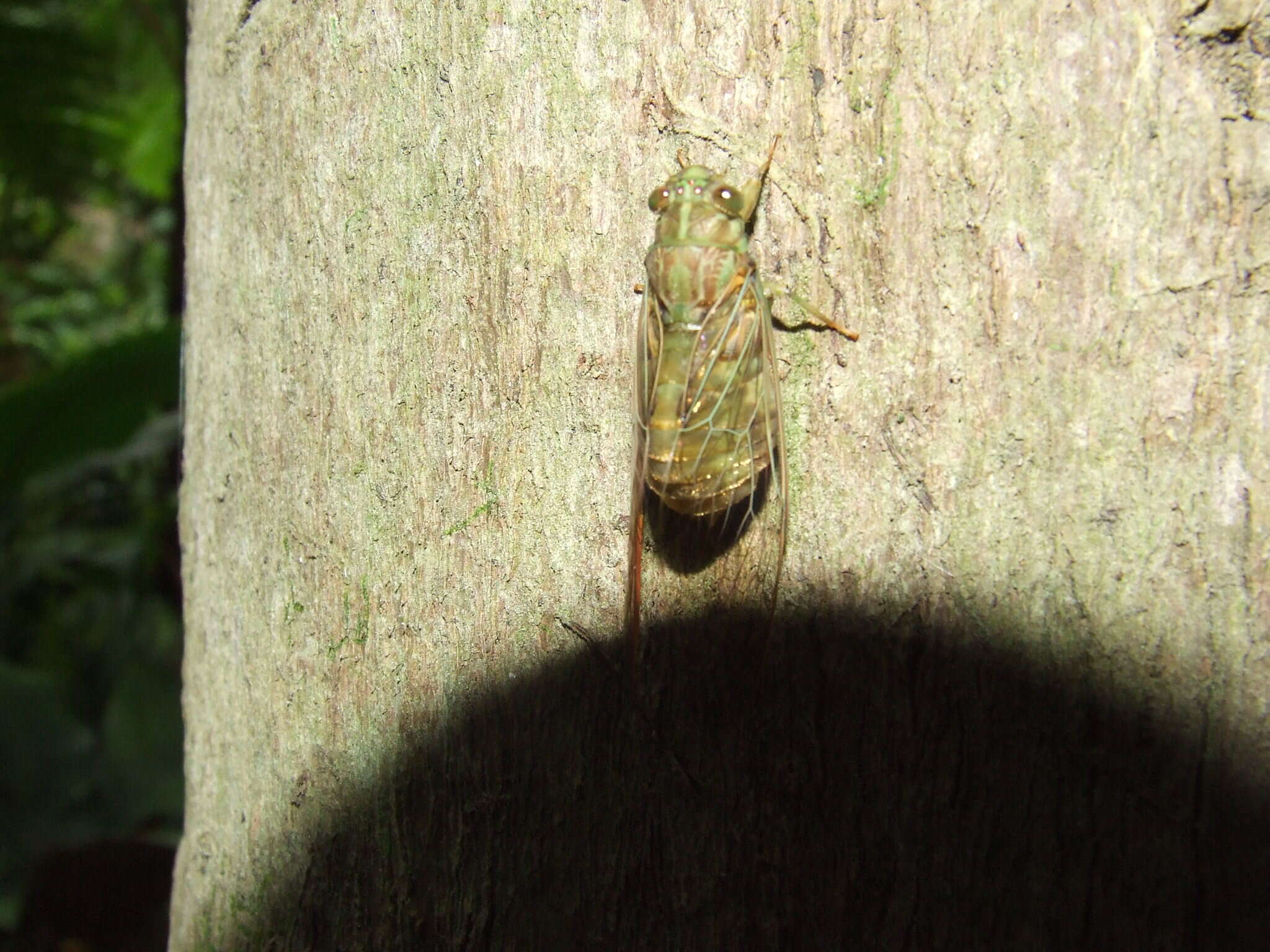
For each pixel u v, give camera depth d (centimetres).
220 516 14
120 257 48
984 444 11
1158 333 11
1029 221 11
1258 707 11
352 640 13
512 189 12
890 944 11
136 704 27
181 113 31
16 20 28
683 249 12
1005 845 11
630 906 11
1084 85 11
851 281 11
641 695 12
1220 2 11
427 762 12
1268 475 11
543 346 12
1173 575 11
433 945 12
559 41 12
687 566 12
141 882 23
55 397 21
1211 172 11
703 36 11
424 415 12
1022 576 11
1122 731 11
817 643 11
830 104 11
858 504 11
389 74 12
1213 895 10
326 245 13
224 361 14
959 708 11
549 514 12
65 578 30
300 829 13
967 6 11
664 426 12
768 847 11
